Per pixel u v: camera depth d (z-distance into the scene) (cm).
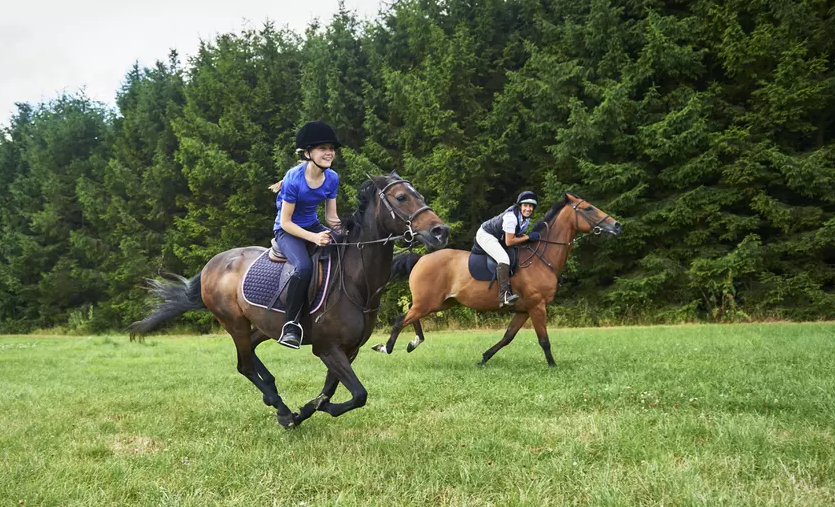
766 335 1148
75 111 3347
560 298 2097
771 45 1802
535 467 369
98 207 2827
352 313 459
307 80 2405
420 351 1125
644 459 380
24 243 3069
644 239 2006
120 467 402
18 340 2216
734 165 1811
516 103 2123
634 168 1903
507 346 1151
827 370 673
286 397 675
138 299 2542
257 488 358
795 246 1756
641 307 1898
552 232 887
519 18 2391
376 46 2444
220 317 548
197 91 2675
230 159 2472
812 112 1842
